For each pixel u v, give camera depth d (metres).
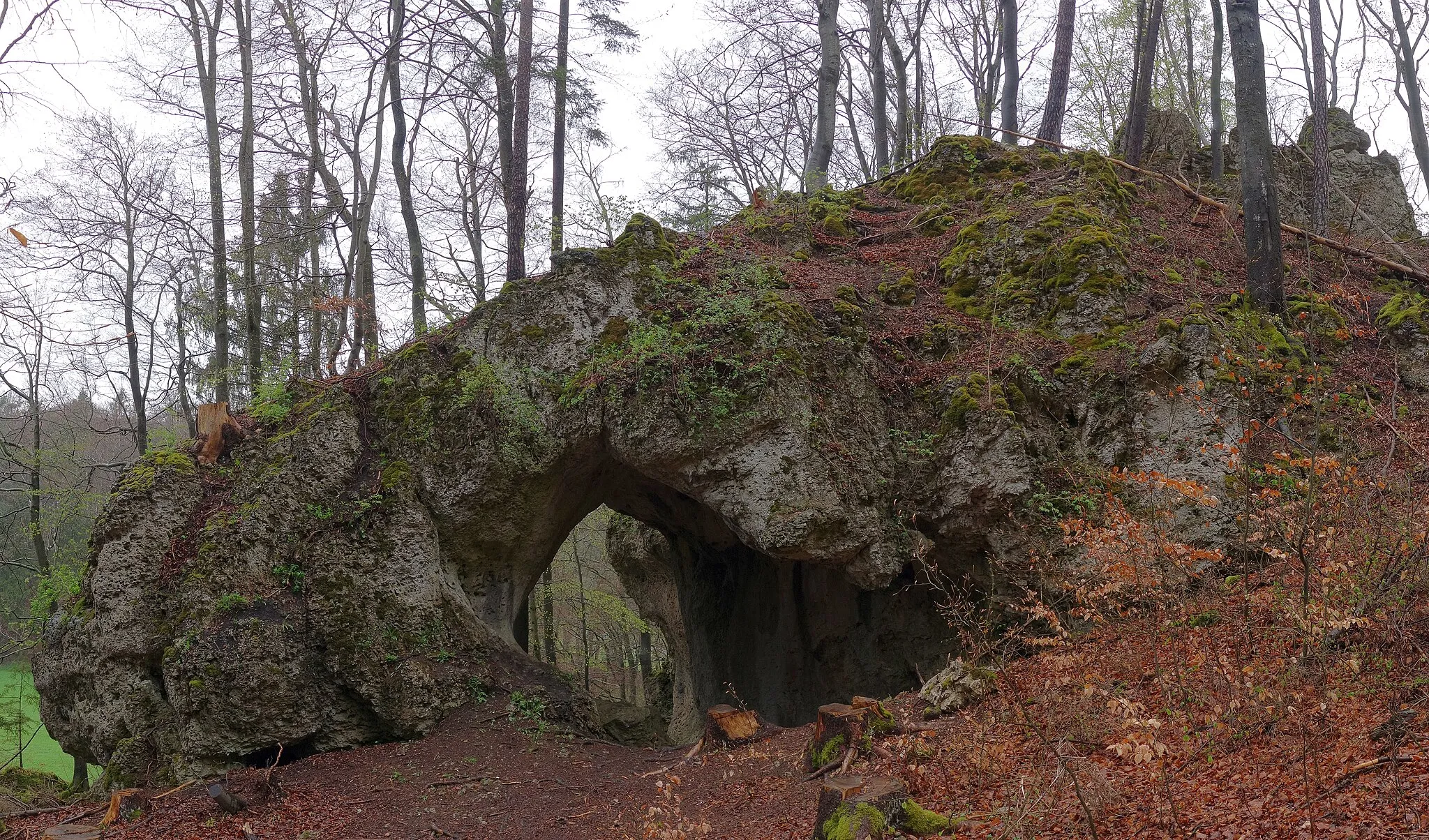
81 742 9.35
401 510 9.69
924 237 12.41
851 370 9.68
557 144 15.47
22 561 19.67
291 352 16.44
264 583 9.29
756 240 12.34
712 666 13.60
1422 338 9.82
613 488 12.08
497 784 8.12
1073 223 10.86
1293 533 5.89
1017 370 9.33
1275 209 10.08
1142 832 4.77
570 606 25.50
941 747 6.51
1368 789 4.40
